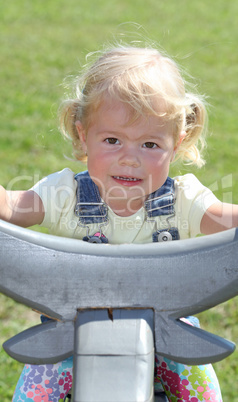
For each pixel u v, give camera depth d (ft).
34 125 16.84
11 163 14.52
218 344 3.98
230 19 30.50
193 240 4.14
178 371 5.23
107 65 5.38
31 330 4.10
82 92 5.64
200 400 5.21
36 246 4.09
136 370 3.74
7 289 4.06
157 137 5.11
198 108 6.18
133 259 4.06
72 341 4.03
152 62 5.45
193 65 22.86
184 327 4.02
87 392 3.66
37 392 5.18
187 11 31.78
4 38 26.05
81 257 4.08
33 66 22.48
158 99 5.10
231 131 16.88
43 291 4.06
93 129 5.24
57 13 30.60
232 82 21.25
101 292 4.04
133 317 3.96
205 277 4.02
